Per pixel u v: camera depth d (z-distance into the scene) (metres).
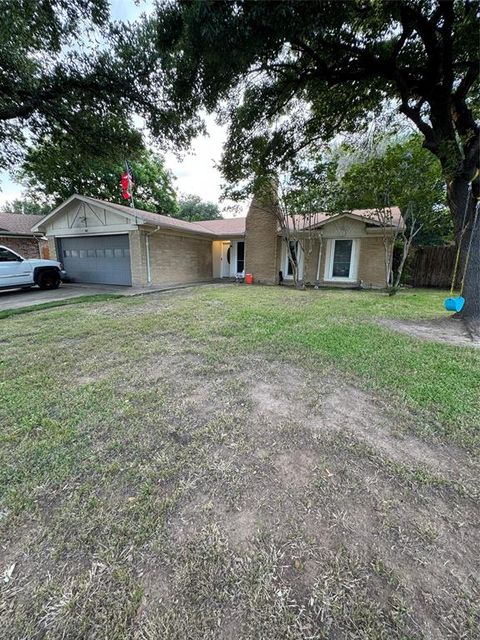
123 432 2.16
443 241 13.67
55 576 1.19
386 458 1.90
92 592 1.13
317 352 3.78
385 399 2.65
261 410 2.48
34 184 16.03
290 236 10.75
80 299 7.69
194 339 4.32
